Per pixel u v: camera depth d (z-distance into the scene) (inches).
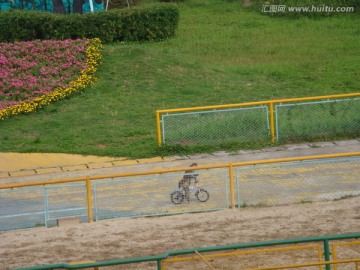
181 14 5344.5
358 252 1807.3
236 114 2970.0
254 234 1983.3
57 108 3454.7
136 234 2039.9
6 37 4458.7
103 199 2192.4
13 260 1882.4
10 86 3558.1
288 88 3703.3
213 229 2046.0
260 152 2864.2
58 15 4468.5
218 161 2773.1
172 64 3976.4
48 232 2100.1
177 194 2209.6
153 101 3543.3
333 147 2891.2
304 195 2236.7
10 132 3171.8
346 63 4065.0
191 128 2942.9
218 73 3927.2
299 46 4446.4
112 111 3405.5
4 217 2149.4
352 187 2245.3
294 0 5211.6
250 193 2230.6
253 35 4722.0
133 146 2970.0
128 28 4544.8
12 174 2699.3
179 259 1370.6
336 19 5009.8
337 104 3009.4
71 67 3796.8
